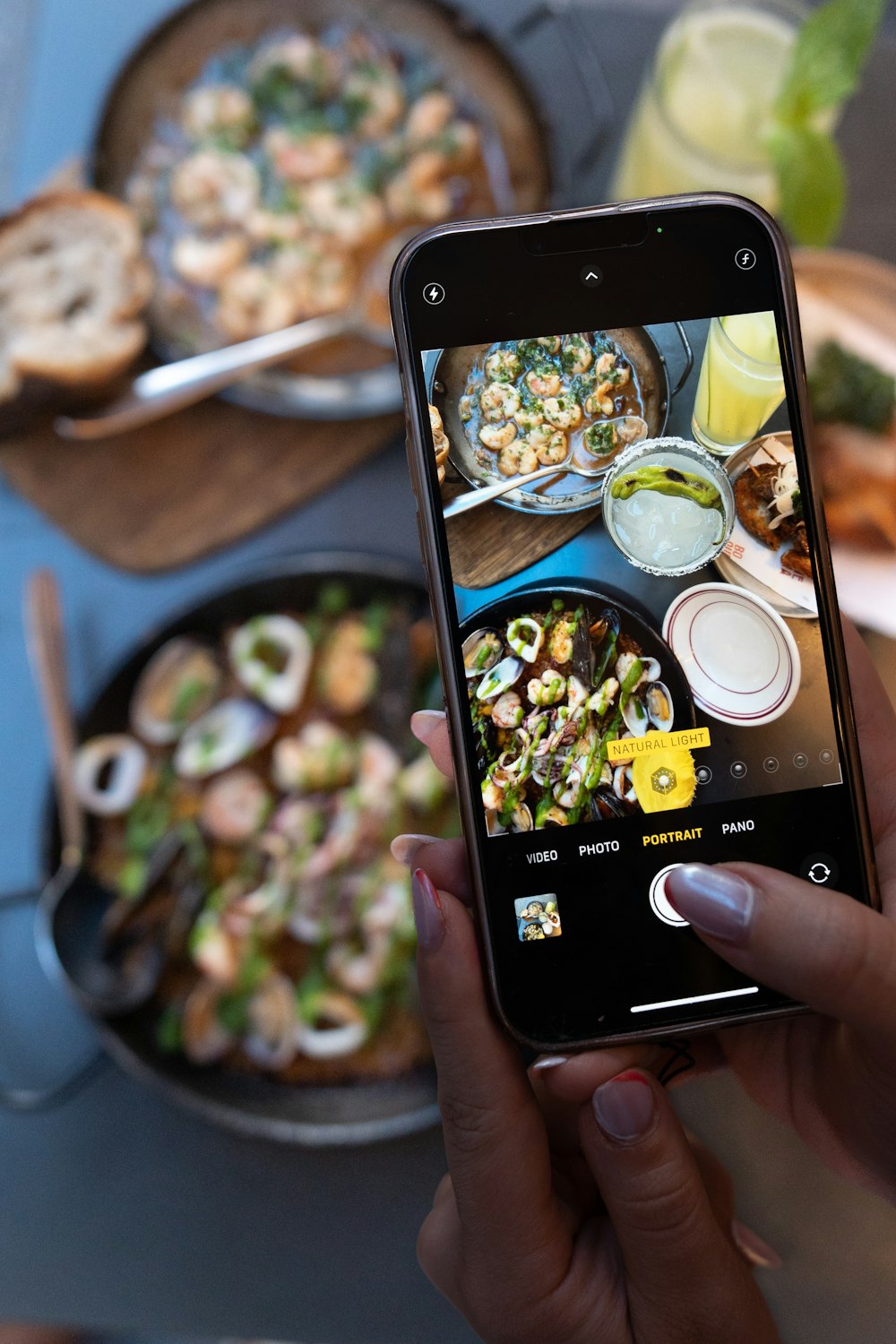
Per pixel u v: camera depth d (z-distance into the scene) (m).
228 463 0.42
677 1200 0.29
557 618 0.29
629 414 0.29
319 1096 0.40
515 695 0.29
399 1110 0.40
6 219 0.40
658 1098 0.29
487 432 0.29
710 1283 0.29
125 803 0.42
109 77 0.42
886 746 0.33
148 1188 0.40
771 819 0.29
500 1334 0.31
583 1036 0.29
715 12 0.38
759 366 0.29
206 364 0.41
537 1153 0.30
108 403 0.41
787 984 0.27
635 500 0.29
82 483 0.42
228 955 0.41
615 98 0.42
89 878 0.41
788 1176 0.39
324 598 0.42
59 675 0.41
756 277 0.30
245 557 0.42
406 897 0.41
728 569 0.29
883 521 0.38
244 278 0.42
